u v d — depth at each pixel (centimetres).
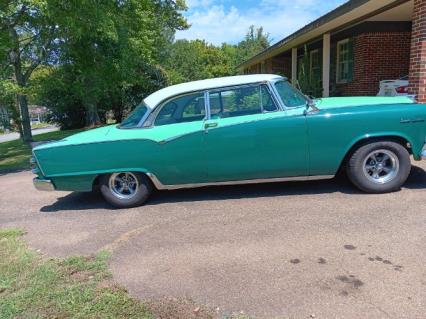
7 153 1338
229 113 504
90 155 514
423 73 731
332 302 282
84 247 415
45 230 479
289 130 489
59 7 977
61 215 536
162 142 503
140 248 400
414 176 566
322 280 312
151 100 526
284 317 270
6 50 1096
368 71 1305
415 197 480
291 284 310
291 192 539
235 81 509
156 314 284
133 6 1436
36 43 1170
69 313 293
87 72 1293
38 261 388
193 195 567
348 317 264
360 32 1300
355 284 303
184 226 450
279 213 463
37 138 1858
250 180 517
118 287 325
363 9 929
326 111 495
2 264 385
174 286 321
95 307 298
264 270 334
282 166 503
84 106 2316
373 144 491
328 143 492
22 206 600
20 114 1477
